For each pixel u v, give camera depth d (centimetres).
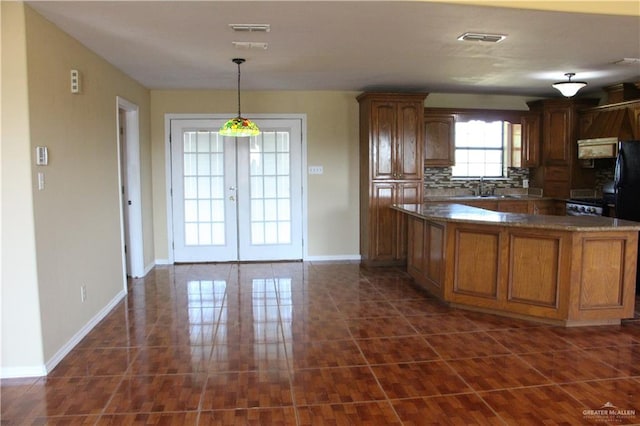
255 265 647
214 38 383
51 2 294
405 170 624
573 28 364
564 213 656
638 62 483
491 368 315
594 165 677
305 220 672
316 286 533
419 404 268
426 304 460
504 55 451
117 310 446
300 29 362
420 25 355
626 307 391
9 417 257
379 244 630
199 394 281
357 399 274
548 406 265
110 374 309
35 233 302
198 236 662
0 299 301
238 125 499
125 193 573
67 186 354
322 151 666
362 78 562
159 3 301
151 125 638
